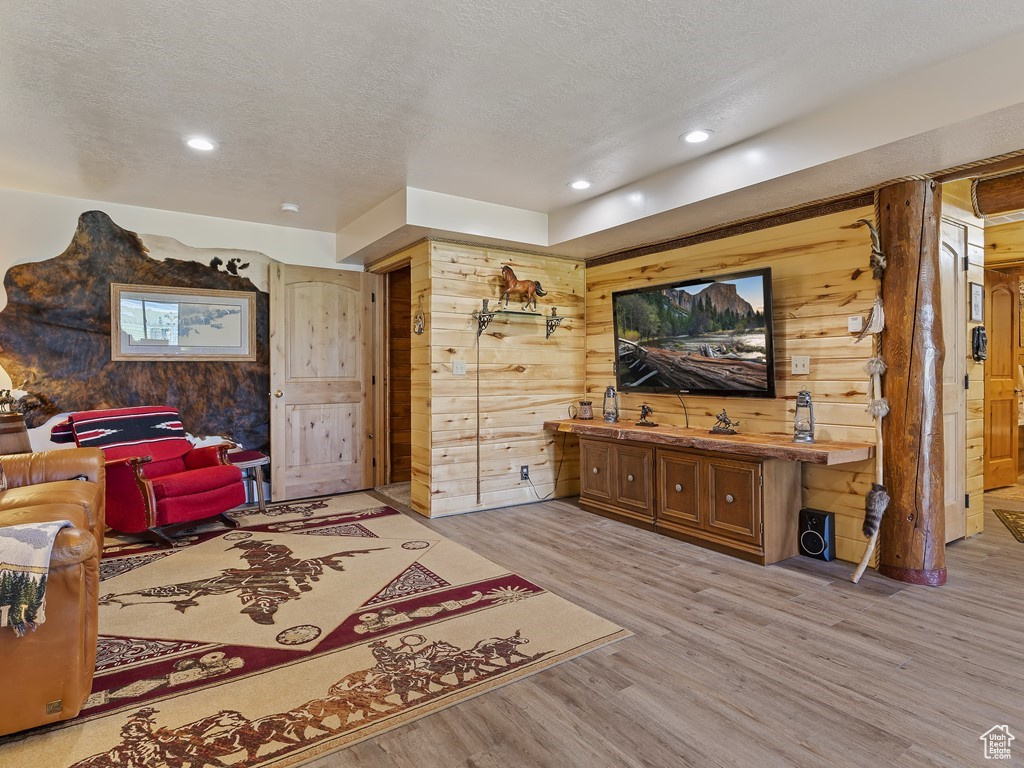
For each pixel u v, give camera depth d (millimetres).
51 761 1623
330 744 1699
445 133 3059
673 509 3812
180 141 3166
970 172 2889
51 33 2141
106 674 2098
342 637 2383
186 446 4195
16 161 3459
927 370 2994
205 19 2059
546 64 2373
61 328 4172
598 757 1636
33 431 4070
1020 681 2039
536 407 4883
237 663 2172
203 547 3625
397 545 3658
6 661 1653
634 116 2850
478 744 1697
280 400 4859
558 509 4625
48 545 1671
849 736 1729
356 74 2455
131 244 4402
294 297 4965
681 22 2078
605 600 2764
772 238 3693
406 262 4844
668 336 4180
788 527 3404
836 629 2453
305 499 4980
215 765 1609
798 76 2461
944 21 2062
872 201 3199
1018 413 5613
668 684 2018
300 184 3896
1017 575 3119
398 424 5848
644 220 3830
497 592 2861
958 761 1614
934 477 2994
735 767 1592
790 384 3602
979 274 3906
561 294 5020
